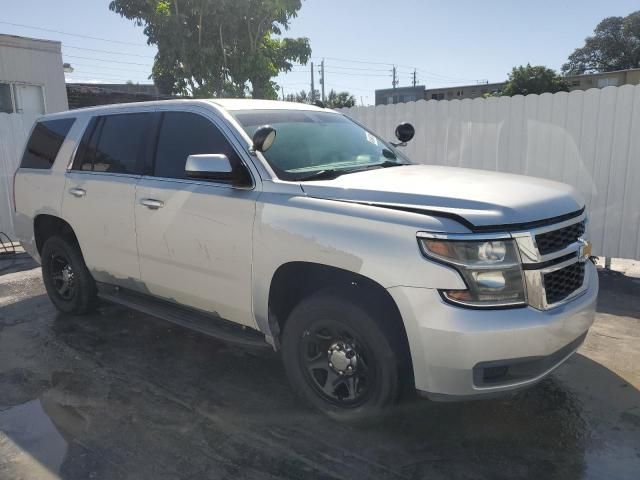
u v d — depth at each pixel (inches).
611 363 164.2
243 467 118.3
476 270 108.9
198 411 141.1
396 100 2014.0
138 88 916.0
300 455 122.0
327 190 129.6
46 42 557.3
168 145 163.3
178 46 548.1
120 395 150.0
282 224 129.6
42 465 119.3
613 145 257.4
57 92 572.1
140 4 547.8
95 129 189.9
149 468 118.2
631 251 260.5
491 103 287.4
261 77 605.3
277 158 143.6
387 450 123.1
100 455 122.9
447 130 304.2
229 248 141.3
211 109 154.8
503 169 289.4
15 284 262.8
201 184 149.9
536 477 113.3
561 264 118.6
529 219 114.0
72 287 206.4
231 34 582.6
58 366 169.2
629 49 3334.2
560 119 268.8
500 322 108.1
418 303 110.3
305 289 142.6
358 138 173.0
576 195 136.1
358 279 122.2
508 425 132.2
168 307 171.6
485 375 112.7
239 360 171.8
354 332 124.0
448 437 127.6
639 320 198.7
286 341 137.3
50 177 200.8
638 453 121.0
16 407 144.5
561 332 115.3
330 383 131.8
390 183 129.0
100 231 180.2
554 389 149.1
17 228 221.1
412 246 111.5
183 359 172.9
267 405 143.6
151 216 160.9
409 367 123.1
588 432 129.1
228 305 146.6
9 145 350.9
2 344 187.5
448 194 118.5
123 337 191.5
